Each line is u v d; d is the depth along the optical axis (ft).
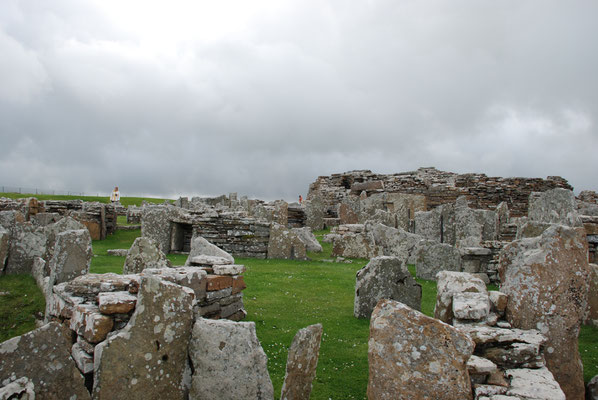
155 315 18.95
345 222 98.58
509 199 124.57
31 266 35.65
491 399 15.65
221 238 64.03
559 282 21.07
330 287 43.62
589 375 24.03
